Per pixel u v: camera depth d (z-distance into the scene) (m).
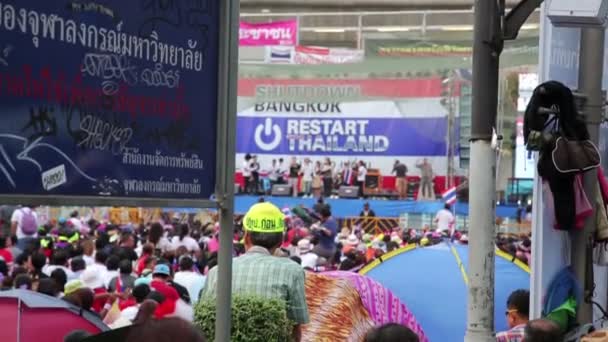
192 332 2.49
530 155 11.12
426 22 36.97
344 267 14.98
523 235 26.77
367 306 7.61
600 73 8.31
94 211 27.91
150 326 2.49
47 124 3.42
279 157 36.50
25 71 3.35
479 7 6.52
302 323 5.98
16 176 3.31
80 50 3.54
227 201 4.11
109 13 3.65
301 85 36.41
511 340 7.03
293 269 5.96
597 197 8.30
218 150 4.11
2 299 6.28
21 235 19.58
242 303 5.38
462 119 34.22
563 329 7.65
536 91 7.73
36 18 3.38
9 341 6.12
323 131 36.09
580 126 7.78
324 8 38.84
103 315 10.80
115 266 13.79
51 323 6.43
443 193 34.31
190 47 4.00
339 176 35.72
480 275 6.48
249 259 6.01
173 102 3.93
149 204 3.80
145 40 3.81
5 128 3.28
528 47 31.31
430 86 35.03
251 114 36.72
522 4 6.45
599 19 7.25
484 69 6.52
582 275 8.07
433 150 34.72
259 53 36.78
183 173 3.97
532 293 7.69
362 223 33.75
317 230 21.20
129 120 3.74
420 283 9.41
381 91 35.62
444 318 9.24
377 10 38.56
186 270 13.37
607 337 5.70
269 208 6.25
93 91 3.59
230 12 4.14
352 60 36.00
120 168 3.70
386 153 35.44
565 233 8.13
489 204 6.50
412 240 19.67
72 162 3.50
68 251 15.66
